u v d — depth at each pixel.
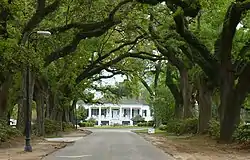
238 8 26.84
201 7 26.19
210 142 32.03
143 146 30.98
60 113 57.62
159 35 35.59
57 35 33.00
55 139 40.50
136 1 28.88
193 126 44.84
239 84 29.25
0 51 25.00
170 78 54.28
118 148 28.94
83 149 27.92
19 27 27.11
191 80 43.62
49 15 33.09
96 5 30.84
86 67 50.47
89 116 123.88
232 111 29.39
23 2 25.88
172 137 42.94
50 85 47.25
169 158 21.39
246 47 28.53
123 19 33.75
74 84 51.41
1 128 29.97
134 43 45.69
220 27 32.69
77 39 32.88
